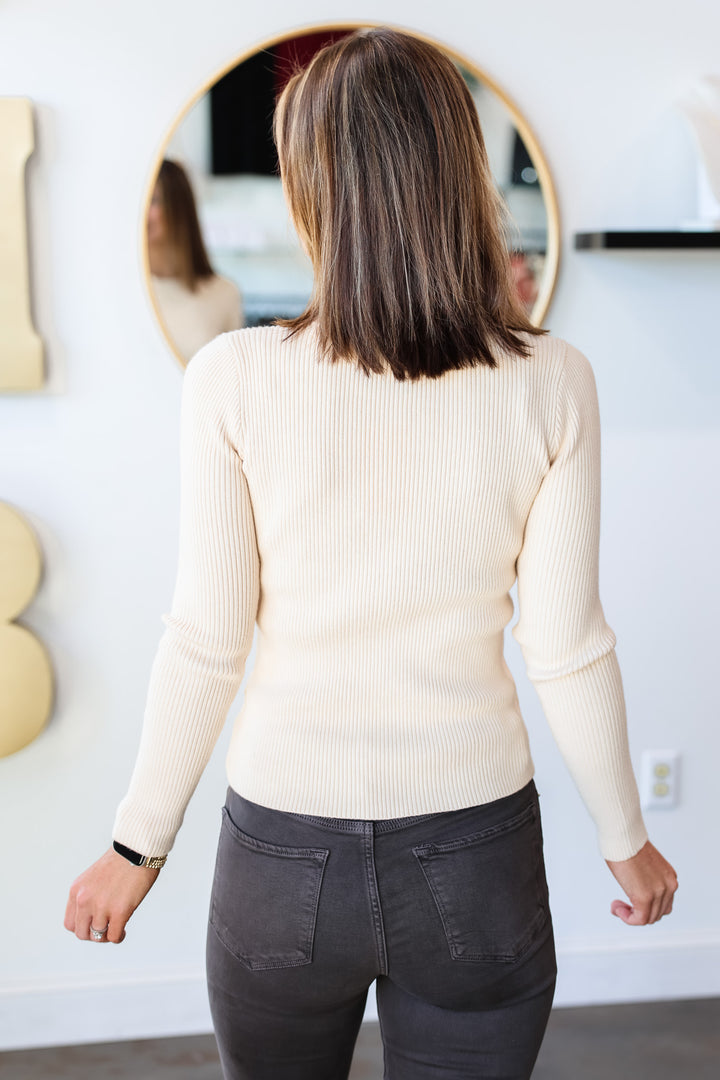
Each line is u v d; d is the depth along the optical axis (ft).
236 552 2.76
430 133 2.55
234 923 2.93
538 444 2.71
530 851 2.96
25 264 5.23
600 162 5.59
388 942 2.86
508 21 5.39
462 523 2.70
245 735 2.92
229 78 5.24
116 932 3.05
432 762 2.77
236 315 5.46
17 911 6.03
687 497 6.00
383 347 2.56
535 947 2.96
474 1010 2.99
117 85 5.23
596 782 3.08
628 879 3.21
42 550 5.65
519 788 2.93
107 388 5.52
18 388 5.32
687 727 6.28
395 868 2.80
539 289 5.62
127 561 5.72
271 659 2.87
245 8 5.24
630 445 5.91
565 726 3.01
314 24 5.28
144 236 5.30
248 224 5.38
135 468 5.62
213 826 6.04
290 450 2.65
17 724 5.61
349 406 2.62
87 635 5.78
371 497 2.67
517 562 2.95
